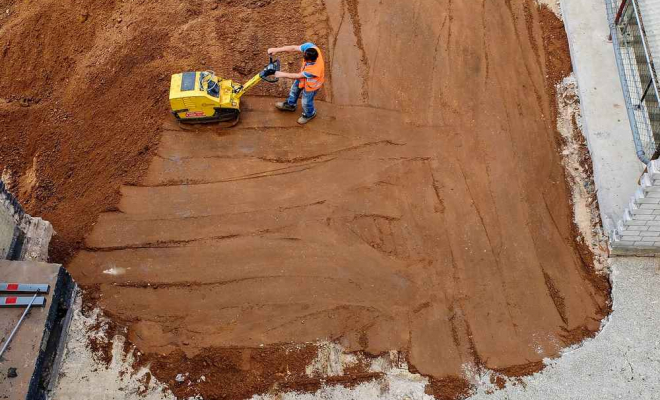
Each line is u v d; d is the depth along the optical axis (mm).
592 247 9445
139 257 9398
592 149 10141
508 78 11148
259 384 8383
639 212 8453
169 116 10641
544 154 10320
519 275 9242
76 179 10234
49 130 10961
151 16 11844
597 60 11070
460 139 10461
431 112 10742
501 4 12070
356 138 10477
